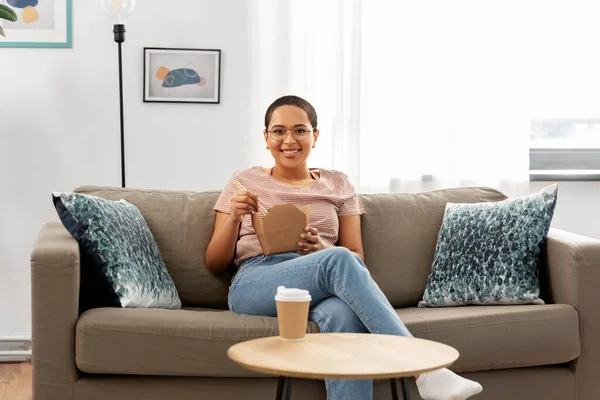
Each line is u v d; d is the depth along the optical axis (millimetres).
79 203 2414
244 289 2412
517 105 3713
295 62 3648
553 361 2436
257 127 3646
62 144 3678
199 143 3738
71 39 3656
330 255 2160
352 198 2844
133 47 3695
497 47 3707
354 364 1563
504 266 2631
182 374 2234
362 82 3674
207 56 3719
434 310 2570
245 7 3734
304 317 1783
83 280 2400
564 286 2543
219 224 2730
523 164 3727
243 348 1696
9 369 3500
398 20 3684
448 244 2773
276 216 2453
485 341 2375
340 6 3631
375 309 2053
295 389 2283
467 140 3719
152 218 2783
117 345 2205
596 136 3932
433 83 3709
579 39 3865
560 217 3867
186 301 2746
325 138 3676
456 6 3705
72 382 2236
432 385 1887
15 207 3664
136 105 3707
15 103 3650
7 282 3664
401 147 3705
